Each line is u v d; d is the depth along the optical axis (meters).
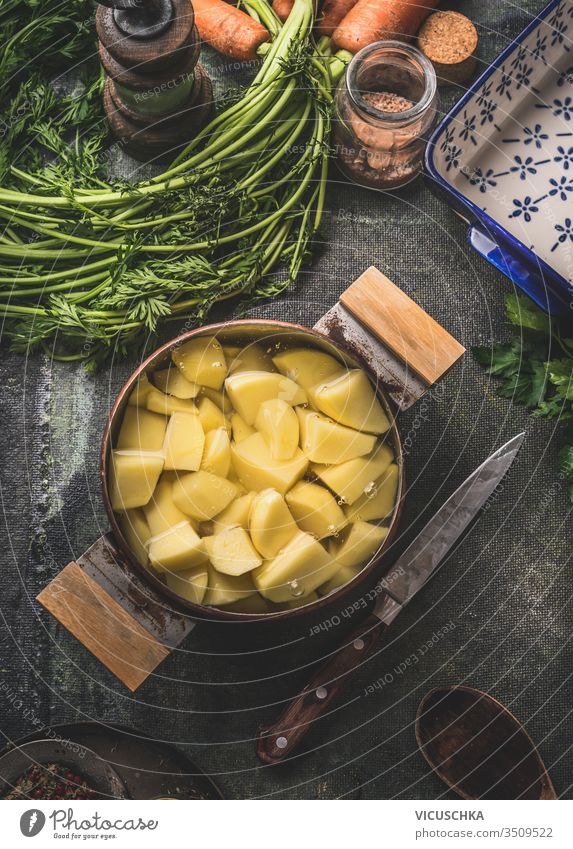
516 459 1.33
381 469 1.08
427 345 1.27
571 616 1.32
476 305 1.35
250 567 1.07
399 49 1.21
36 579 1.29
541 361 1.30
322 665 1.25
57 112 1.33
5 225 1.29
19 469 1.31
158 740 1.25
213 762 1.26
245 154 1.25
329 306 1.34
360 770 1.27
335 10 1.33
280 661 1.28
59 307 1.21
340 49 1.33
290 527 1.08
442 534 1.24
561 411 1.26
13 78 1.34
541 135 1.42
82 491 1.30
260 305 1.33
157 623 1.23
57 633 1.28
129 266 1.23
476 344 1.35
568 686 1.30
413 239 1.36
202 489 1.08
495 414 1.33
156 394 1.10
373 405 1.08
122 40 1.13
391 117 1.19
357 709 1.28
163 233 1.27
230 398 1.11
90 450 1.31
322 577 1.08
